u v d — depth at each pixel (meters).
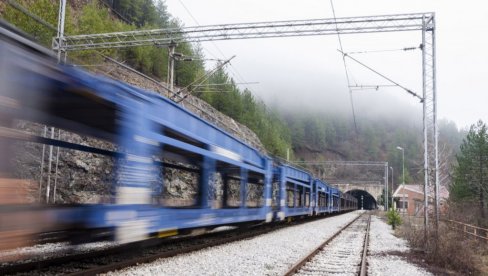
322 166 117.44
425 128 19.42
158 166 10.16
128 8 73.44
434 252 16.09
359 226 35.19
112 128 8.41
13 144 6.16
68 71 7.03
